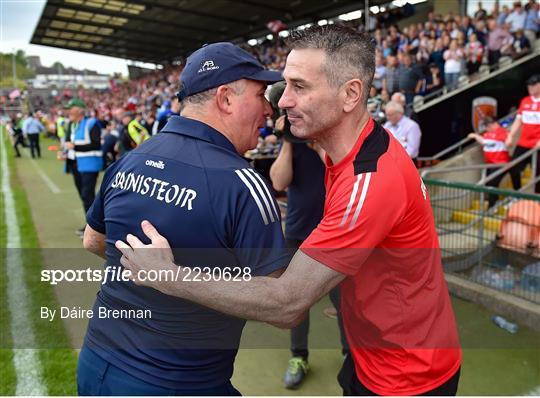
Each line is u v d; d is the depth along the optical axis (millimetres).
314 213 2381
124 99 27469
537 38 8688
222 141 1191
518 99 7805
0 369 2566
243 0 15375
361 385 1438
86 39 25953
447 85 8508
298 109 1163
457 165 6383
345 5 14883
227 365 1246
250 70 1206
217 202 1096
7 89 48469
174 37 22828
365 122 1228
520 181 5418
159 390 1156
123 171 1234
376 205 1116
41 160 15141
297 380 2422
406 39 10766
